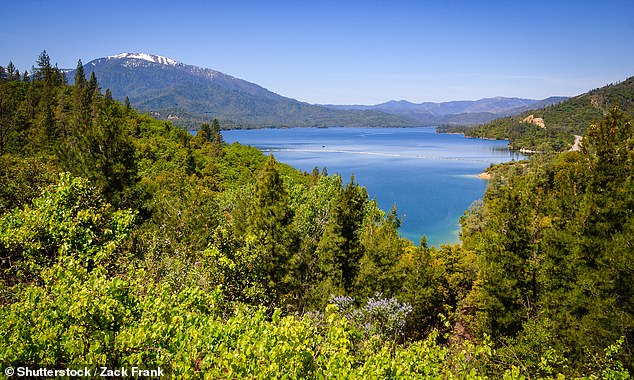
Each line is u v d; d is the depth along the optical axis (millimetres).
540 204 35344
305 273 30016
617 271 20688
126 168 30547
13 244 12383
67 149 32562
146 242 20016
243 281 17469
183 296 10359
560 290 24078
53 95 90938
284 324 8727
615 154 24812
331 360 8328
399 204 110875
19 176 27781
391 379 8812
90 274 9680
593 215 24016
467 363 11055
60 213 13000
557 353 20203
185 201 34844
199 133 117188
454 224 90938
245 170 97812
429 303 33406
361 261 30734
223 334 8977
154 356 8156
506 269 27797
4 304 10688
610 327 20266
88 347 7906
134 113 100938
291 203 48938
